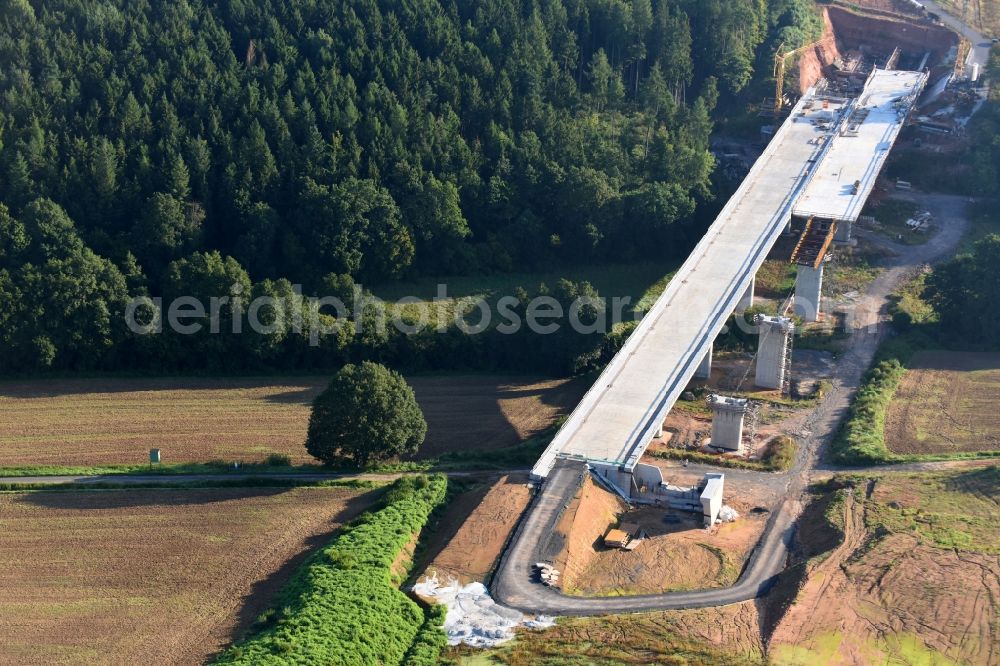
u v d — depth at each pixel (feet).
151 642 485.97
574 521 558.15
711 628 494.59
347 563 521.24
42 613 505.66
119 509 590.55
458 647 483.10
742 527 586.04
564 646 481.87
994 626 492.54
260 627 491.31
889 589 516.32
